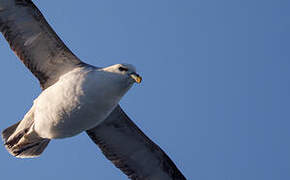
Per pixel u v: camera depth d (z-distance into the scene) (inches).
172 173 724.0
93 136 716.7
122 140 717.3
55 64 657.0
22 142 665.6
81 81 621.6
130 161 724.7
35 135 659.4
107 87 619.8
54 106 628.7
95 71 630.5
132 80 620.7
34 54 657.6
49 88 639.1
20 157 682.8
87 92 618.5
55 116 629.9
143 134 709.3
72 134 646.5
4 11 632.4
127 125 705.6
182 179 720.3
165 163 722.2
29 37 649.6
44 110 634.8
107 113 636.7
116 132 712.4
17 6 627.5
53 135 647.1
